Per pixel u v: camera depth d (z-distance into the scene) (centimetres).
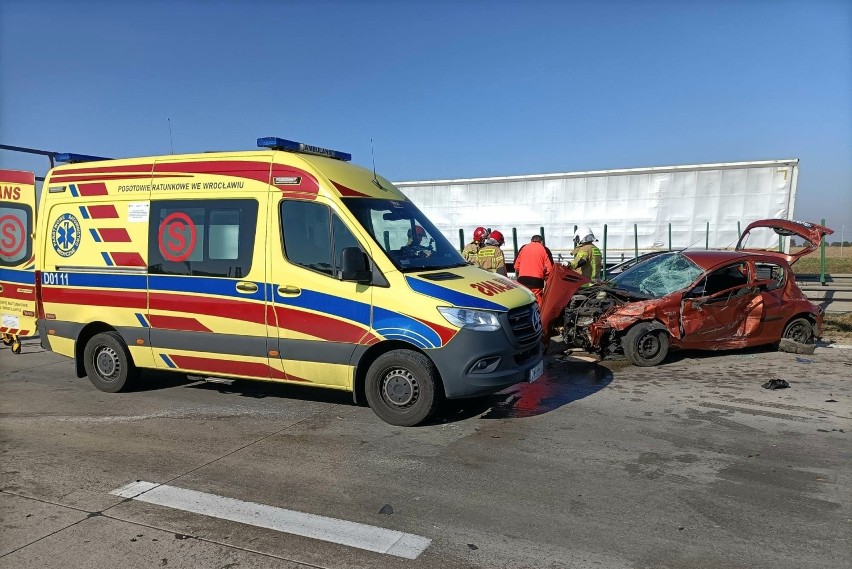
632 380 723
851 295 1255
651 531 355
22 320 740
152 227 625
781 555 327
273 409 614
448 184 1767
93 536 354
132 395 674
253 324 582
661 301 791
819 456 472
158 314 626
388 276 534
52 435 539
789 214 1446
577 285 873
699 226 1516
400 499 402
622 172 1566
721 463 459
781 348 865
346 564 322
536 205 1669
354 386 554
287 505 395
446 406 618
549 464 461
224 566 321
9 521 374
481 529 360
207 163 606
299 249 564
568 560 324
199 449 501
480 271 606
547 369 786
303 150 602
